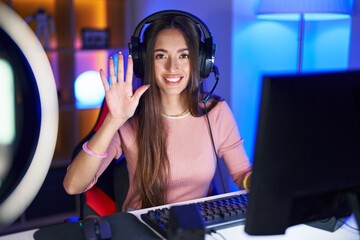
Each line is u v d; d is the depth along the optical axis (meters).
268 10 2.07
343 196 0.89
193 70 1.46
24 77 0.78
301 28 2.17
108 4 3.19
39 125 0.79
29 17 2.92
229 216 1.13
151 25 1.45
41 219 2.81
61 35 2.99
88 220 1.07
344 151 0.84
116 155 1.52
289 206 0.84
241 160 1.60
